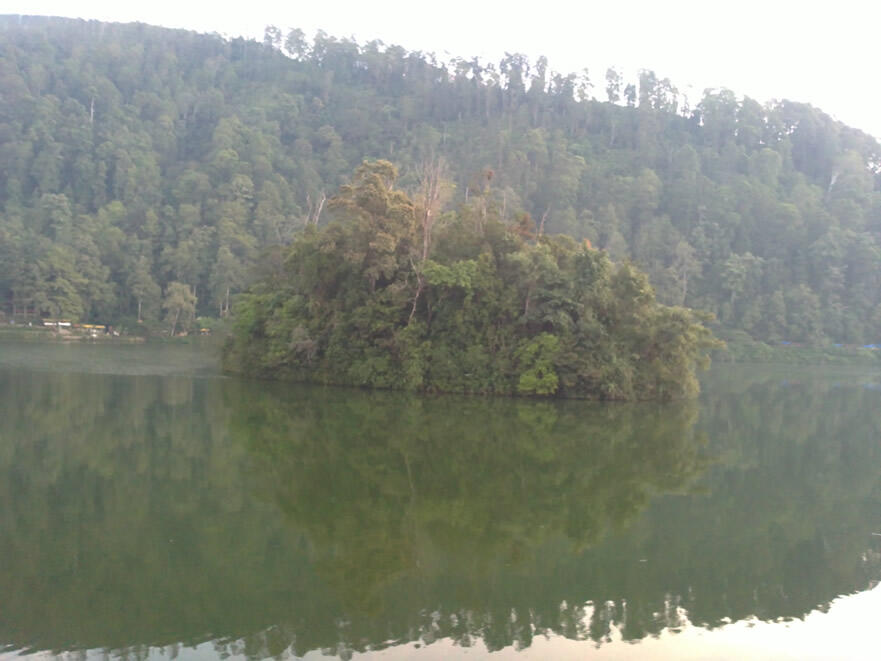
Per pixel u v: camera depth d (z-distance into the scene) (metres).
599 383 34.75
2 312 80.12
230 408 27.73
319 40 176.88
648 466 19.52
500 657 7.96
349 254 35.78
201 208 100.31
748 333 94.62
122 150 111.62
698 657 8.20
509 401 33.81
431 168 43.34
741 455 22.03
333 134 131.12
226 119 126.50
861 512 15.26
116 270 88.94
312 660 7.78
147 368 46.25
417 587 10.00
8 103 119.00
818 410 36.28
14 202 105.00
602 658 8.02
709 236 105.06
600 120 141.38
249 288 48.22
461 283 34.88
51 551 11.03
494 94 144.88
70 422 23.28
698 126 144.38
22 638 8.15
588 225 98.75
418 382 35.66
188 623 8.64
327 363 38.31
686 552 12.05
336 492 15.38
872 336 96.06
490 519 13.64
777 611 9.63
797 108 137.62
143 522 12.68
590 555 11.66
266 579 10.09
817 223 103.94
